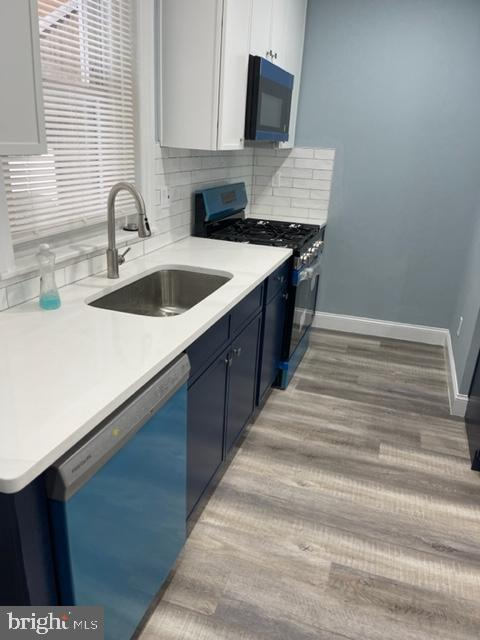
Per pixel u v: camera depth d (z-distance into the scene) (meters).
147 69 2.11
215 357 1.79
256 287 2.15
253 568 1.76
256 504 2.08
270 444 2.49
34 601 0.96
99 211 2.04
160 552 1.49
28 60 1.08
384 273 3.84
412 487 2.24
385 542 1.92
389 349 3.75
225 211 3.07
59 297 1.62
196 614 1.58
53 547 1.00
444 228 3.61
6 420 0.97
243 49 2.34
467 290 3.25
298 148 3.71
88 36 1.82
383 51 3.36
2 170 1.44
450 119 3.38
